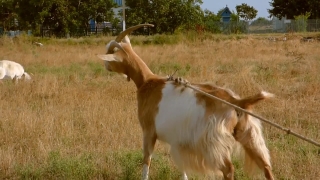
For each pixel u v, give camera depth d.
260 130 5.11
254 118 5.10
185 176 5.91
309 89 10.69
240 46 25.14
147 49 23.78
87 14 40.16
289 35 31.75
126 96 10.80
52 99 10.80
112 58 5.99
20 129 8.03
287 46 24.23
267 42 27.77
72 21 39.34
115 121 8.54
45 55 21.70
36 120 8.51
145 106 5.67
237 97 5.14
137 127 8.21
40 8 38.81
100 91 11.42
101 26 43.41
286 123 8.27
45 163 6.53
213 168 4.95
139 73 5.95
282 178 5.98
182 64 17.00
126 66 6.04
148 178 5.86
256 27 42.28
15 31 41.25
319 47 23.36
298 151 6.73
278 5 50.59
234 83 11.48
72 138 7.73
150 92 5.68
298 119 8.45
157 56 20.16
